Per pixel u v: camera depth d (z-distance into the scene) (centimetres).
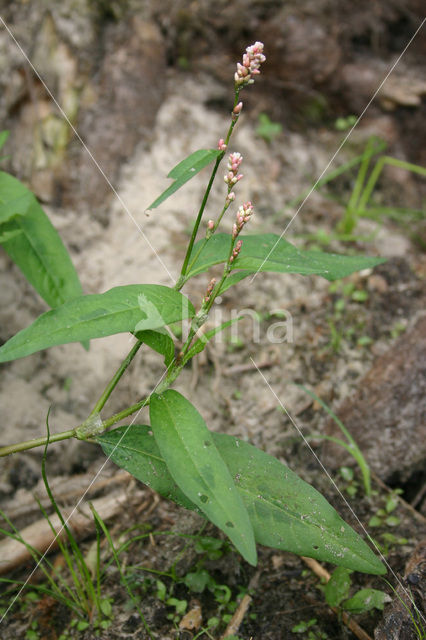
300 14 351
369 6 368
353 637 183
